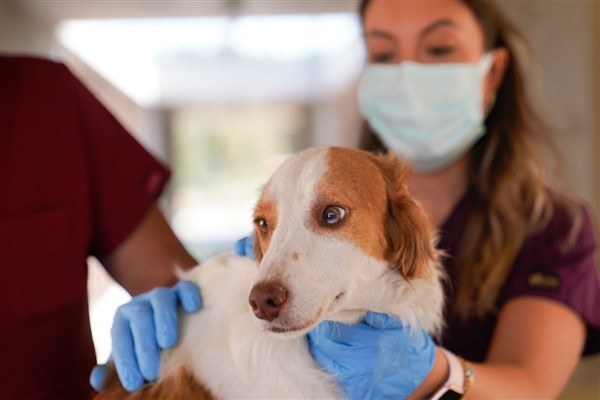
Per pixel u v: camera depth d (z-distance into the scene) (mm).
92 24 11227
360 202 1750
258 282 1590
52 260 2018
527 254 2500
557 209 2588
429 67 2680
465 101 2680
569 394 4148
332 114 16109
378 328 1846
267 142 18234
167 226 2408
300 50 16406
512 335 2305
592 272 2482
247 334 1799
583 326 2391
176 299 1926
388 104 2764
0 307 1915
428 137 2719
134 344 1833
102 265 2334
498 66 2859
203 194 18172
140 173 2357
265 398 1783
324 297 1647
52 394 2010
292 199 1740
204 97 17828
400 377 1836
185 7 10367
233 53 16844
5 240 1943
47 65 2232
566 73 5816
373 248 1775
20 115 2088
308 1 10133
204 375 1806
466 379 1927
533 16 5887
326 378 1820
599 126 5699
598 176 5703
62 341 2055
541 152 3068
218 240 15703
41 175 2078
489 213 2609
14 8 8891
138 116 16938
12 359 1930
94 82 12883
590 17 5719
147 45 14367
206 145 18125
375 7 2787
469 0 2711
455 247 2652
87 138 2258
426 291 1908
